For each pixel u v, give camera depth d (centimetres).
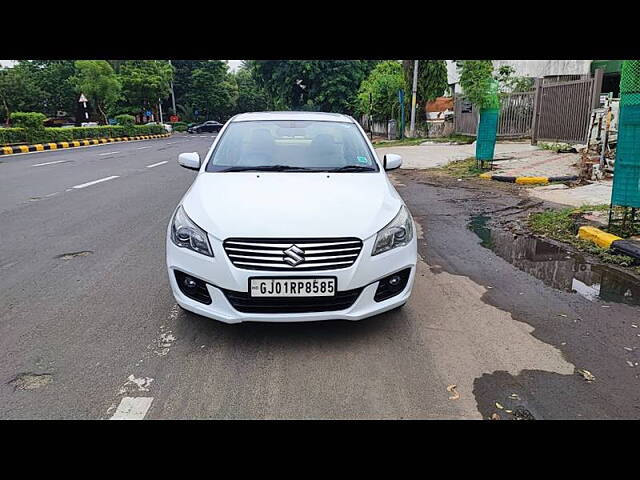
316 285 308
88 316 374
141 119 4831
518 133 1838
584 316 372
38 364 305
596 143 1007
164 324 359
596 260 506
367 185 376
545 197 838
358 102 3641
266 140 449
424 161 1473
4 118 4762
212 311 320
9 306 394
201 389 278
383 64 2952
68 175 1188
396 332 345
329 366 301
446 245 569
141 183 1055
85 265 495
